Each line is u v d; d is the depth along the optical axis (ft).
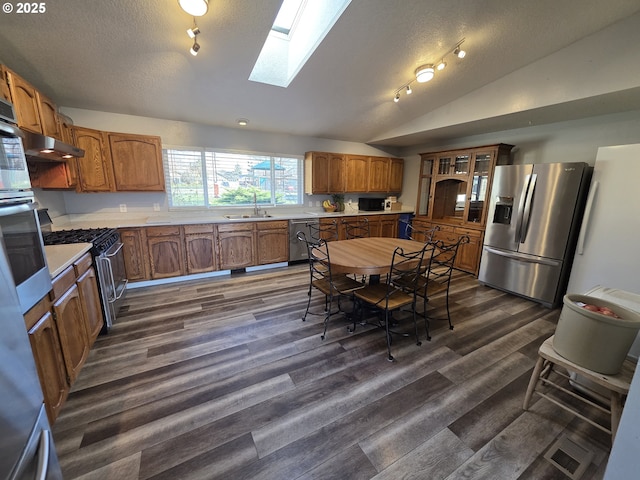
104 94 10.03
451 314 9.73
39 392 3.12
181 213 13.66
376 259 7.78
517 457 4.58
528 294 10.90
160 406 5.50
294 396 5.82
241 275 13.38
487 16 7.67
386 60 9.37
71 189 10.14
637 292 7.54
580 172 9.39
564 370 6.77
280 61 10.30
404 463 4.45
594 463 4.50
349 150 17.89
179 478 4.16
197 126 13.25
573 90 8.89
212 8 6.63
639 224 7.37
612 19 7.79
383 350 7.50
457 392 6.02
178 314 9.32
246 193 15.11
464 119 12.17
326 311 9.65
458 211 15.24
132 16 6.73
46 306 4.84
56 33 7.00
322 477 4.22
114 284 8.75
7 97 6.15
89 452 4.53
